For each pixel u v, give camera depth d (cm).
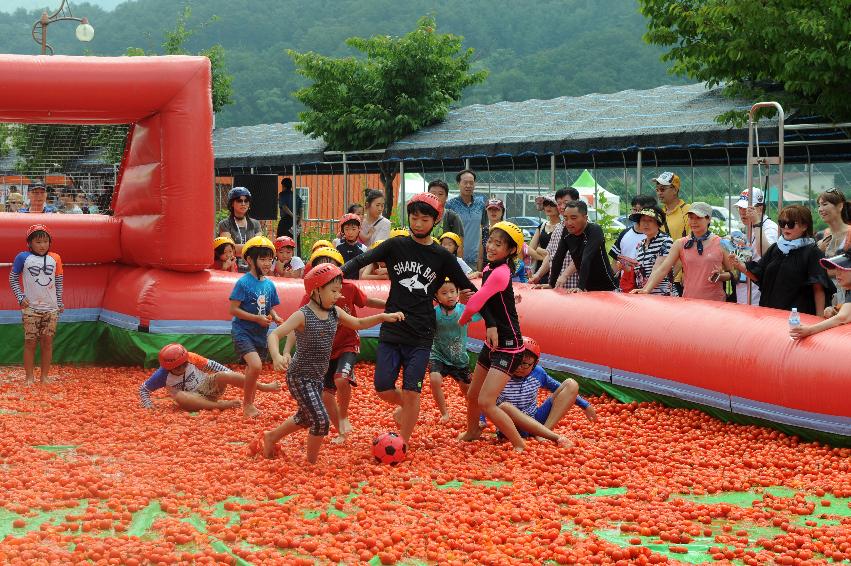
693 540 577
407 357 776
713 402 898
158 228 1159
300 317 716
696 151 1700
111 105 1131
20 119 1183
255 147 2948
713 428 880
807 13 1367
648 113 1789
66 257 1221
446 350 906
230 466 724
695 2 1582
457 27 8944
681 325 939
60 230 1209
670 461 766
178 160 1148
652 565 532
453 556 538
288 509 620
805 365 820
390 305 779
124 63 1134
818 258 922
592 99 2153
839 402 795
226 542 561
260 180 1897
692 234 1045
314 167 2758
